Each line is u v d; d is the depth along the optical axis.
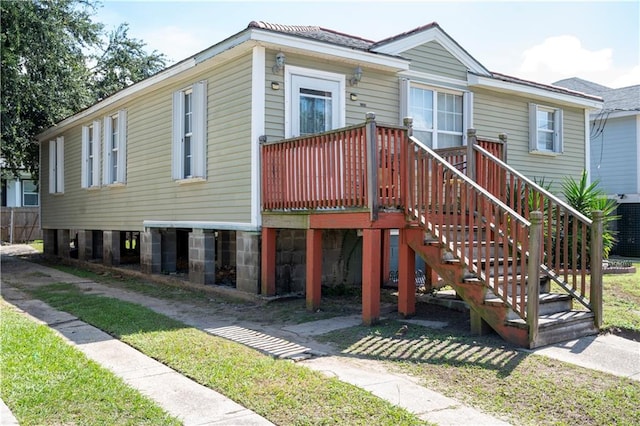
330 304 7.99
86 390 4.23
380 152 6.44
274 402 3.96
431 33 10.57
